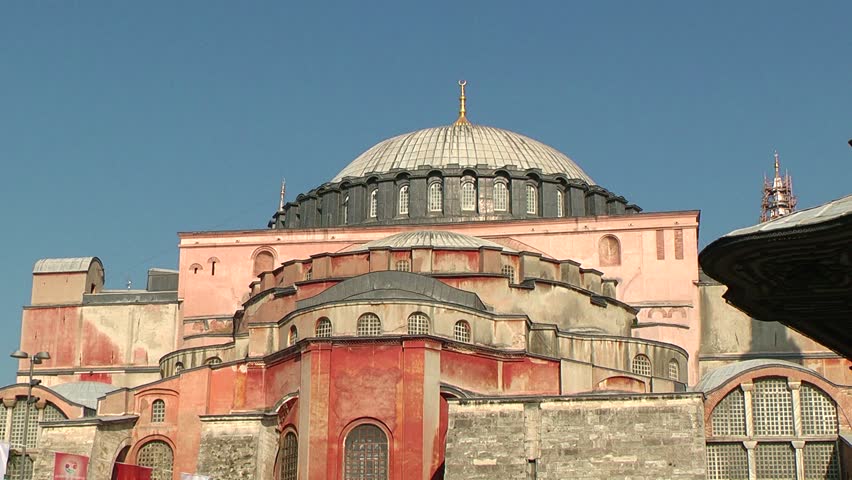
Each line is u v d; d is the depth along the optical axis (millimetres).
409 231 80000
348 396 59750
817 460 64812
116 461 67625
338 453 59031
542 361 64375
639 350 69938
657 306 77812
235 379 66875
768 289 19109
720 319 78562
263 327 67562
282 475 61969
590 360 68250
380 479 58500
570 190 86562
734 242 17609
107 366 84188
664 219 79562
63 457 59844
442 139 90500
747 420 66188
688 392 57281
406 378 59438
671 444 56469
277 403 63469
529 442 57656
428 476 58562
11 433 73625
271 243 83875
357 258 71812
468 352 62406
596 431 57344
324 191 89875
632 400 57469
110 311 85312
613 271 79250
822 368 76375
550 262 73875
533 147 91688
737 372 67562
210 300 83375
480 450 57812
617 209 87750
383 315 62312
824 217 16812
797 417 65625
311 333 63188
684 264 78438
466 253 71438
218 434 63844
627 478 56438
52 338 85375
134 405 69438
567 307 71062
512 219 82625
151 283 90750
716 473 65812
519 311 69375
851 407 65250
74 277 86625
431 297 63938
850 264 17609
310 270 73375
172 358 75500
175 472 66562
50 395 73438
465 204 85562
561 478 56906
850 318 19922
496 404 58500
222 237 84438
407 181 86312
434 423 59531
